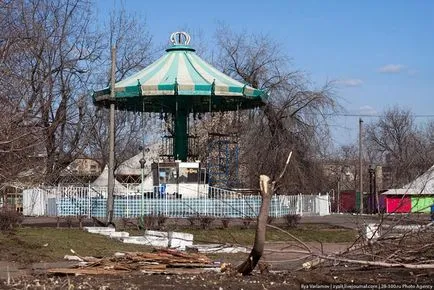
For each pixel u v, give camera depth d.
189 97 34.84
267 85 47.81
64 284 11.20
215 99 35.75
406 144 80.88
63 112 36.62
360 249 12.58
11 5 23.19
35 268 14.60
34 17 28.67
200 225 27.80
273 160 44.72
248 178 45.56
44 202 36.38
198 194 33.84
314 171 46.22
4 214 23.95
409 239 12.58
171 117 39.78
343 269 12.66
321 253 13.14
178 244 20.48
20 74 19.77
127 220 29.16
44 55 34.25
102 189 36.34
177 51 36.62
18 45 23.44
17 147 18.44
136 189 40.56
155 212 31.64
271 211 33.66
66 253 17.83
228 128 48.12
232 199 32.16
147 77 34.69
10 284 11.28
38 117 20.59
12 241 19.30
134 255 13.98
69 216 29.47
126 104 38.06
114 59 27.41
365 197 56.62
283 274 12.34
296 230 27.38
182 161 36.25
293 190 43.94
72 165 50.06
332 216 37.97
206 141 46.56
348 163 90.31
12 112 18.14
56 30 41.03
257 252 11.98
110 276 12.16
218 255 17.84
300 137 46.03
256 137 46.12
